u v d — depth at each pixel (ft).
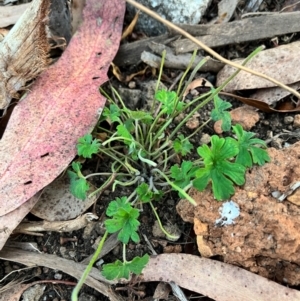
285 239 0.54
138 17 0.75
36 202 0.59
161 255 0.58
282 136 0.65
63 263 0.59
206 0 0.73
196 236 0.59
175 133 0.65
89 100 0.63
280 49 0.68
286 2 0.75
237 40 0.71
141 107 0.69
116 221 0.53
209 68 0.71
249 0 0.75
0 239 0.56
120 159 0.63
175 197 0.62
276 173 0.57
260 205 0.55
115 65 0.73
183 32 0.48
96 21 0.69
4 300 0.59
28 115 0.61
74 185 0.57
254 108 0.67
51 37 0.68
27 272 0.61
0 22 0.71
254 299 0.55
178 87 0.64
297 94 0.54
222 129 0.62
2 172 0.58
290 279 0.56
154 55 0.71
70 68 0.65
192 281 0.56
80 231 0.62
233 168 0.53
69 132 0.61
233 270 0.56
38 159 0.59
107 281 0.58
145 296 0.59
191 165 0.56
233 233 0.55
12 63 0.61
